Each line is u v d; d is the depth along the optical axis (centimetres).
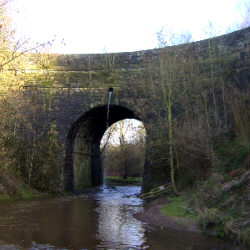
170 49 2236
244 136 1864
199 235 1220
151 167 2472
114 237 1187
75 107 2791
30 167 2712
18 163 2706
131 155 5706
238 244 1074
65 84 2822
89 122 3130
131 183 4991
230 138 2016
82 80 2822
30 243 1078
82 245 1068
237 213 1222
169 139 2095
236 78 2256
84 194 2873
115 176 6097
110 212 1795
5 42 1797
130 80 2755
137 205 2116
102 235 1216
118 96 2748
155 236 1208
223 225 1191
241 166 1631
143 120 2645
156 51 2714
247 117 1933
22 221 1457
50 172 2705
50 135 2761
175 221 1430
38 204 2072
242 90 2106
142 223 1473
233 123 2095
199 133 1964
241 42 2319
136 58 2792
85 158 3400
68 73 2844
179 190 2050
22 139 2720
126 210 1883
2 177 2381
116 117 3497
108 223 1459
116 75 2797
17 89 2361
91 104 2781
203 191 1592
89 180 3553
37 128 2770
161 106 2555
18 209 1828
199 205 1474
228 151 1880
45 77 2830
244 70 2222
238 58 2294
